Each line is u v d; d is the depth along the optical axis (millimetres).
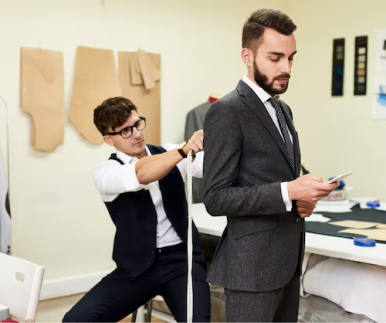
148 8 3516
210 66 3900
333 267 2254
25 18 3008
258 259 1614
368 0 3902
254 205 1555
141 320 3121
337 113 4121
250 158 1622
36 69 3043
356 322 2080
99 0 3279
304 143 4348
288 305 1800
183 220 2227
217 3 3910
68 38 3170
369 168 3975
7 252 2725
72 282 3219
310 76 4258
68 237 3242
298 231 1694
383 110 3879
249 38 1617
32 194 3082
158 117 3602
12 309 1786
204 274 2207
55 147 3143
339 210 2965
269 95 1651
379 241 2145
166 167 1946
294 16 4324
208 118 1641
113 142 2285
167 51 3639
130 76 3441
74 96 3189
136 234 2164
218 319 2574
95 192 3340
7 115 2963
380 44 3879
